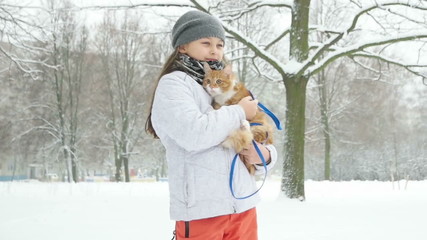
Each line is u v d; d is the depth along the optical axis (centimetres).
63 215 755
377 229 605
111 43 2847
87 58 2897
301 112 1055
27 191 1314
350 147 3089
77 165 2872
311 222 678
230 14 1269
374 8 975
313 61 1020
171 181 223
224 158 221
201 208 212
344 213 791
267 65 1894
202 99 242
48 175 3088
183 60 261
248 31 1883
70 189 1337
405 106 3391
